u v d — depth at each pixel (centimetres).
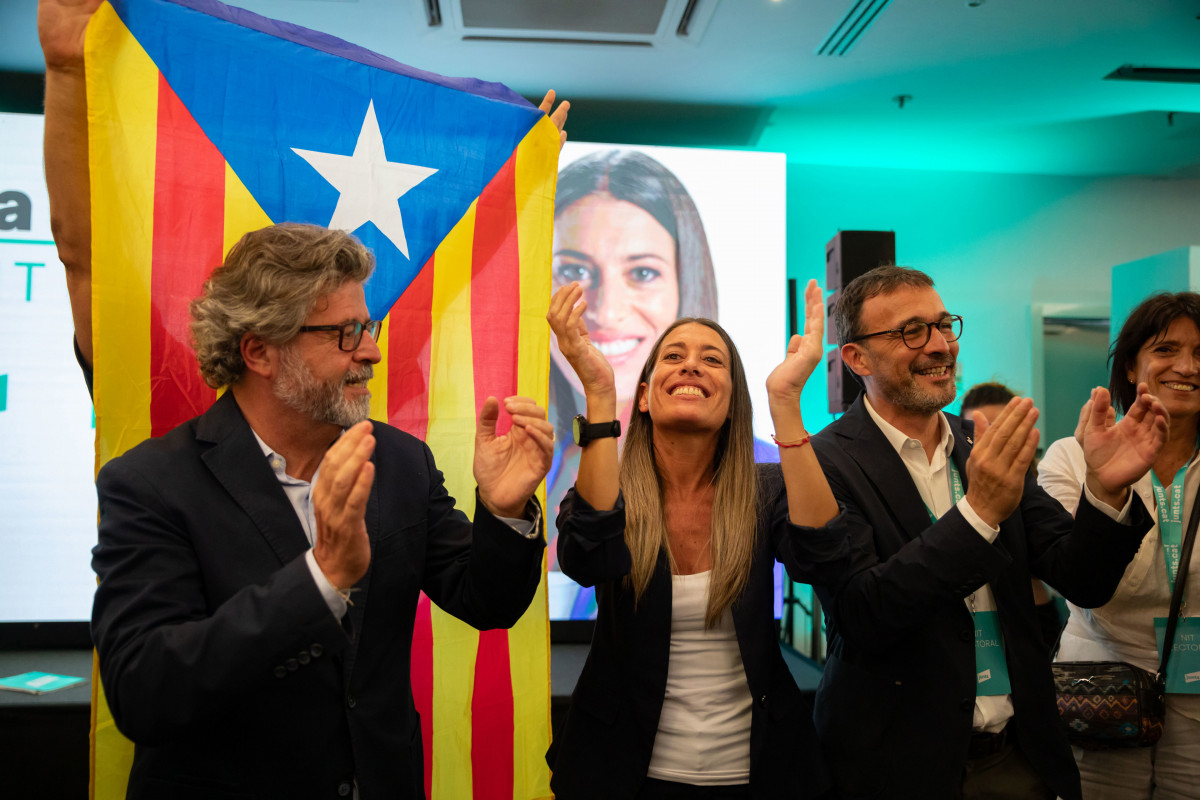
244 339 119
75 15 138
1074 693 179
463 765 167
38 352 429
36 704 304
